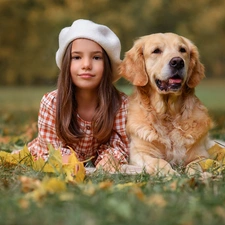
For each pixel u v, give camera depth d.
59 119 4.81
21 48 24.55
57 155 3.97
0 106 16.78
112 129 5.00
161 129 4.91
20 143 6.30
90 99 4.95
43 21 22.25
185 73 4.80
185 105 4.98
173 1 20.98
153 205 2.73
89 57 4.79
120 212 2.55
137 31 20.55
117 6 20.52
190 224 2.46
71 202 2.81
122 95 5.22
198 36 21.98
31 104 17.61
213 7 22.02
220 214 2.62
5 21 23.61
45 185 3.08
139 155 4.89
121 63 5.21
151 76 4.97
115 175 3.94
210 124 5.07
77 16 20.06
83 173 3.78
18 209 2.70
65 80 4.84
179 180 3.49
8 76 26.64
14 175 3.83
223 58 29.70
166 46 4.96
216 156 4.68
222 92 25.48
